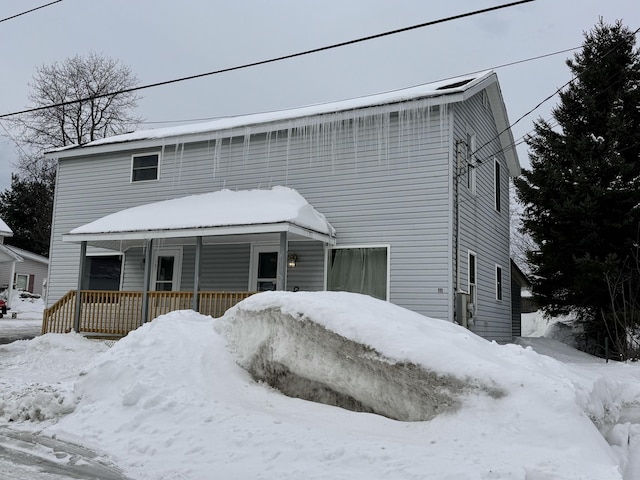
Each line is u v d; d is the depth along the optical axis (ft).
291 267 40.65
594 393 17.17
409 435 15.49
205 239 42.37
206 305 38.06
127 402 18.69
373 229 38.22
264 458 14.43
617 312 48.24
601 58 54.39
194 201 42.65
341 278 38.78
